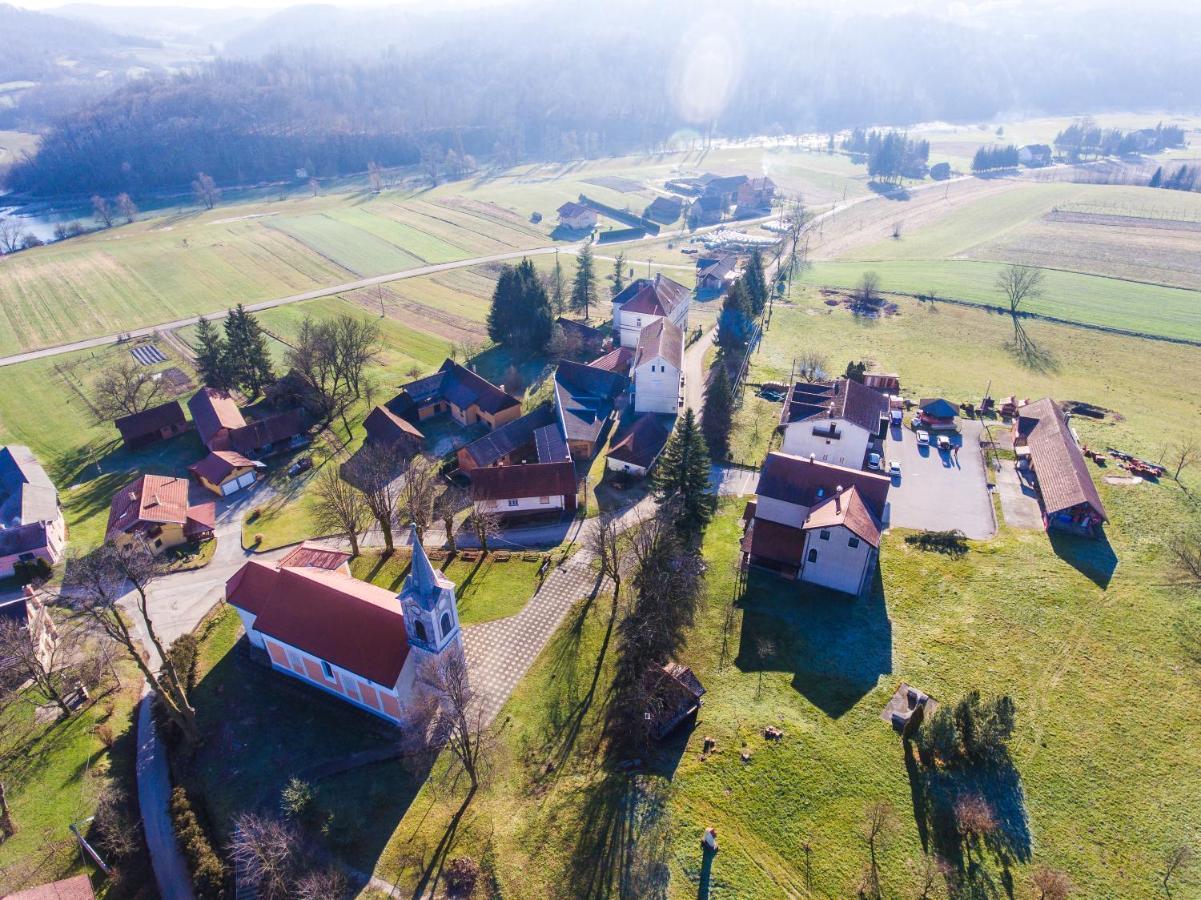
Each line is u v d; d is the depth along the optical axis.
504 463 93.50
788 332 132.75
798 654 58.62
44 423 110.62
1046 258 170.75
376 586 64.38
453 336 140.88
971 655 57.88
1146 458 84.88
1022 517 76.44
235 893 44.47
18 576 76.62
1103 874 41.78
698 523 72.25
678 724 51.69
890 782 46.81
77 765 54.28
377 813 48.03
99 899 45.09
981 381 110.06
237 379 114.25
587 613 65.88
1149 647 58.03
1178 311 136.50
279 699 57.97
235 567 76.44
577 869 42.66
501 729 53.78
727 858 42.16
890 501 80.06
